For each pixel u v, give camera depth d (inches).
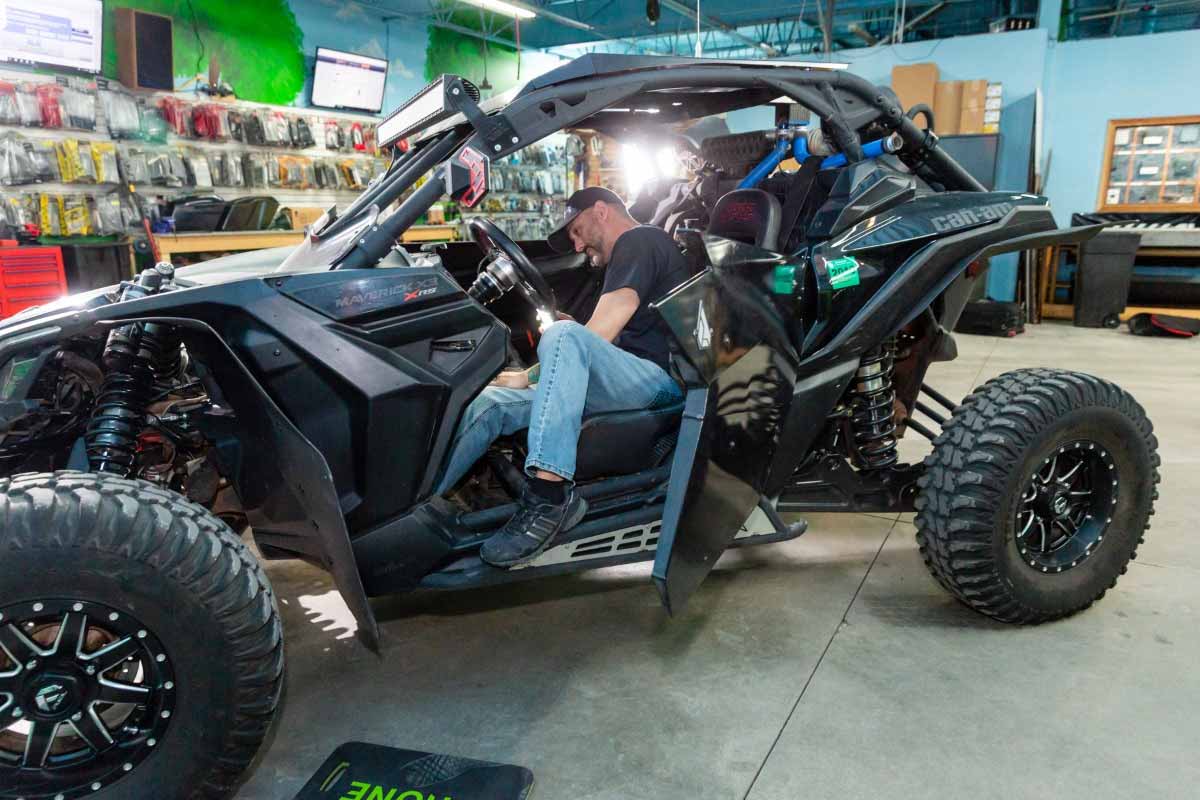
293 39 310.0
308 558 62.1
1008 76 326.0
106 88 247.0
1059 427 73.2
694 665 72.3
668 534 62.9
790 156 90.1
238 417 56.8
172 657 48.4
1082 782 56.1
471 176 61.5
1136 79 315.9
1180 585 86.4
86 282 216.2
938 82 316.8
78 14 232.7
